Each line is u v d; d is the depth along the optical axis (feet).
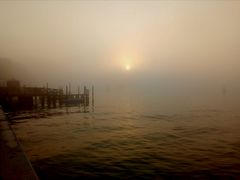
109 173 37.86
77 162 43.96
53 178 35.88
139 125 92.84
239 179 34.27
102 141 63.05
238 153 49.06
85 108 162.09
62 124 92.99
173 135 71.20
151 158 46.29
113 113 137.08
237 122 97.19
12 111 121.08
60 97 154.81
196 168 39.50
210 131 77.15
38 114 120.98
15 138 12.26
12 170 7.97
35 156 47.93
